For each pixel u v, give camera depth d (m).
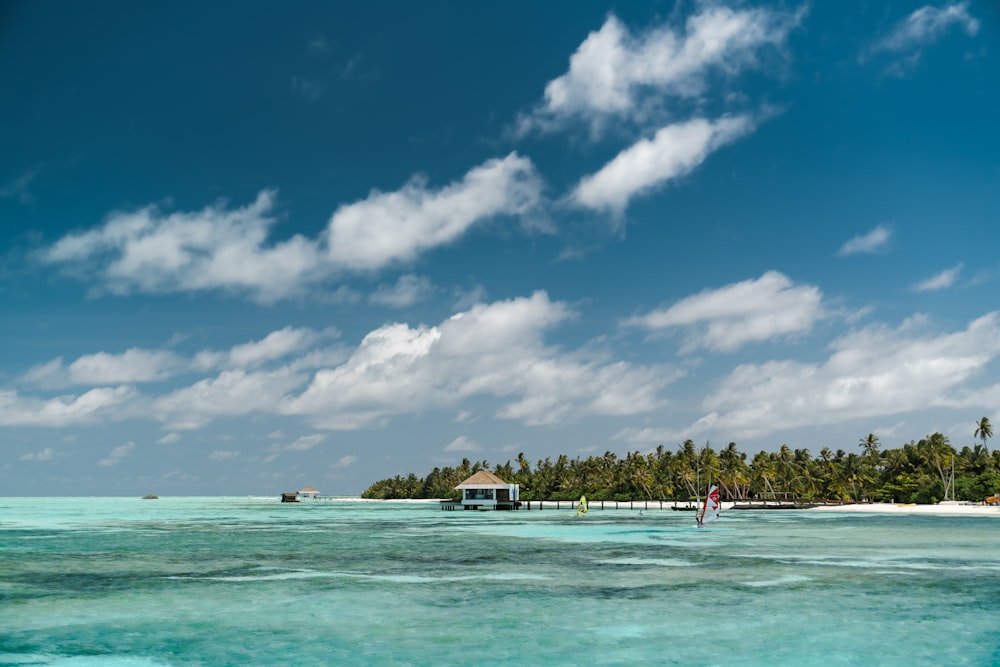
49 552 57.28
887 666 21.33
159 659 22.23
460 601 32.09
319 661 21.92
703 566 45.59
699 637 24.80
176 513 169.50
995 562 47.91
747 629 26.03
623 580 38.88
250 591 35.25
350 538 72.94
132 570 44.00
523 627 26.44
